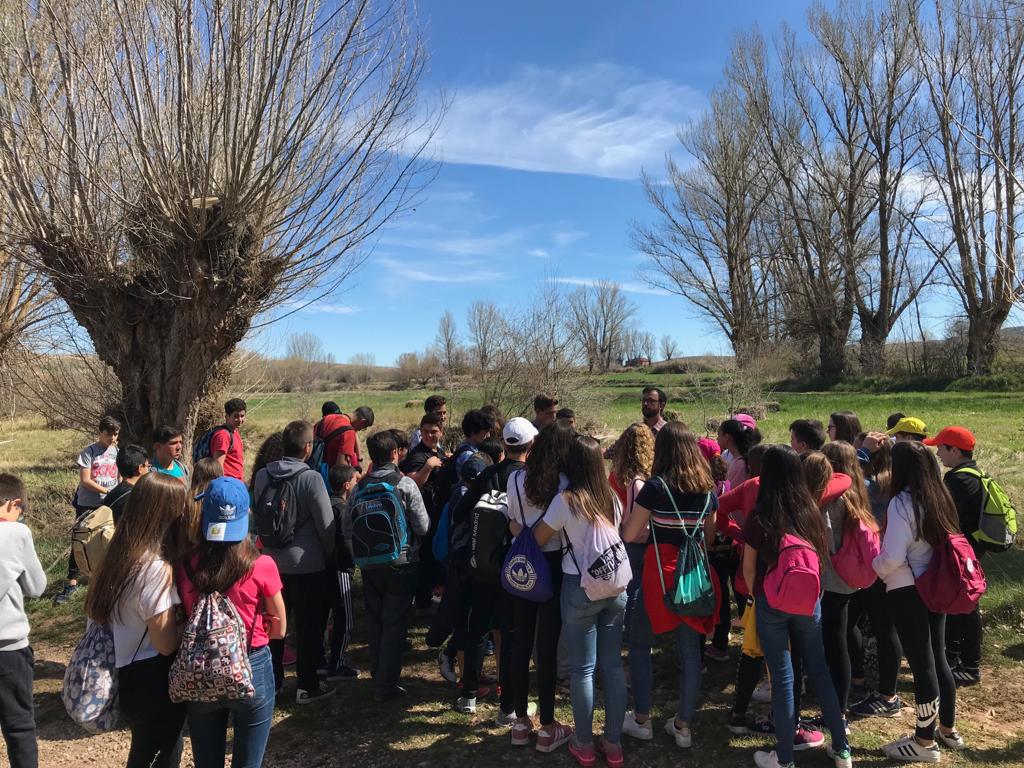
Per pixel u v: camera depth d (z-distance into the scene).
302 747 4.24
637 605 4.23
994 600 6.16
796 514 3.66
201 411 8.90
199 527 3.06
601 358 18.77
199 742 3.07
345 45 7.23
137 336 8.01
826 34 35.22
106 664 3.17
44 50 7.69
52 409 10.94
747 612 4.26
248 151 6.93
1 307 10.51
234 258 7.37
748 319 38.72
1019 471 12.48
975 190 30.34
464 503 4.70
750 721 4.38
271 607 3.17
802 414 24.72
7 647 3.54
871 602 4.54
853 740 4.12
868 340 38.84
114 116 6.99
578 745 3.91
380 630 4.96
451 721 4.53
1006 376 32.72
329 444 6.63
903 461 3.92
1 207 7.61
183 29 7.03
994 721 4.36
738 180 36.88
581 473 3.83
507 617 4.40
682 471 4.01
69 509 10.47
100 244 7.49
